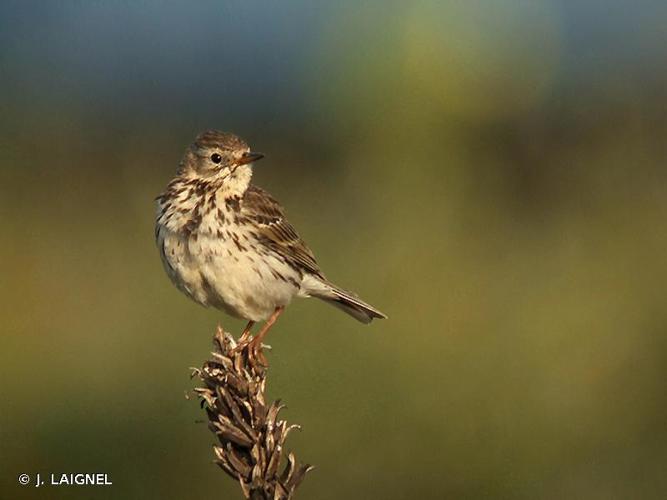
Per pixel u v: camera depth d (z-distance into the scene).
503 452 12.54
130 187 19.73
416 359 12.81
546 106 20.09
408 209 15.22
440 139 16.02
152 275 16.84
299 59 21.19
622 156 19.38
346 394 12.53
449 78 16.41
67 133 21.28
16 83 22.33
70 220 18.84
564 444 12.72
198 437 12.88
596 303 13.82
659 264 15.00
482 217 16.45
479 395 12.77
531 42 19.25
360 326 13.02
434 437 12.51
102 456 12.73
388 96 16.39
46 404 13.34
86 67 23.08
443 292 13.86
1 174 20.16
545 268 15.38
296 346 12.77
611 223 17.02
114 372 13.98
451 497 12.36
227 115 21.45
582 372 13.10
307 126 20.44
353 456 12.38
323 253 15.38
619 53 22.53
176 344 14.29
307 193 18.72
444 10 16.86
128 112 21.78
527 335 13.32
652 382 13.36
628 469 12.76
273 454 7.46
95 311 15.70
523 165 18.94
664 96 21.34
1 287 16.42
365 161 16.17
